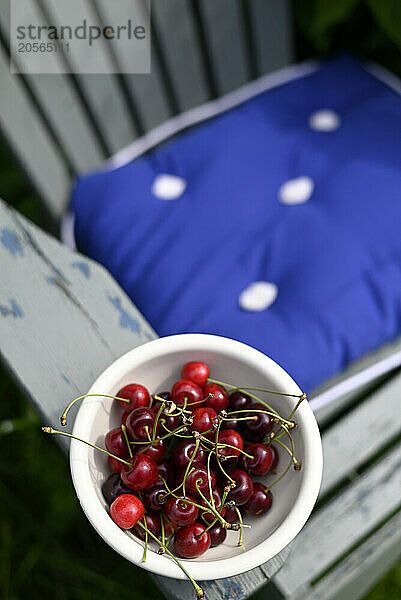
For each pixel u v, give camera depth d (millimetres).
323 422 1022
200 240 1024
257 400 650
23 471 1354
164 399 650
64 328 708
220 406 644
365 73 1223
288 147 1116
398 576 1207
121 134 1185
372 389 1126
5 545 1302
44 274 733
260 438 639
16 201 1577
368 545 886
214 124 1167
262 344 928
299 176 1083
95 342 704
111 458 619
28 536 1310
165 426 631
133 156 1203
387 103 1155
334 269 966
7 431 1357
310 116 1171
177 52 1145
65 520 1307
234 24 1168
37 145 1078
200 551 585
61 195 1161
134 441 611
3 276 729
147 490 611
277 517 607
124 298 729
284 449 637
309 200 1041
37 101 1042
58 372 688
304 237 999
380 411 891
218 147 1124
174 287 991
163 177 1101
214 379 667
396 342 986
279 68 1284
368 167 1052
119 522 582
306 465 596
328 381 945
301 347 924
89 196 1097
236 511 606
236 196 1060
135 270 1020
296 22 1292
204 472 600
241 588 613
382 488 857
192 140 1142
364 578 929
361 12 1281
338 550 825
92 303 723
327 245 985
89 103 1102
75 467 587
